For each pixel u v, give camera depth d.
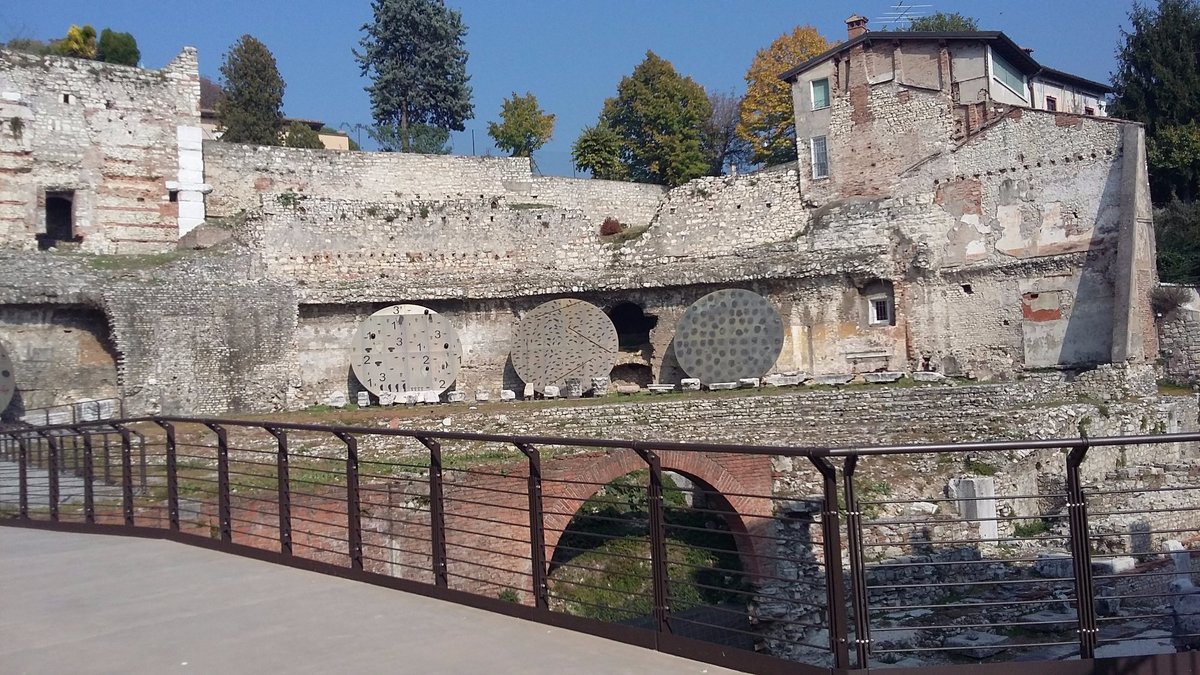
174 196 41.62
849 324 40.84
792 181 43.81
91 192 39.69
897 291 40.59
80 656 9.50
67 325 34.09
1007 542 26.17
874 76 42.31
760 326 38.91
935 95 41.00
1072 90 49.28
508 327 42.22
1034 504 28.52
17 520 17.98
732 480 26.75
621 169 67.38
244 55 67.12
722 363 39.41
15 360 32.88
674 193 44.25
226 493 14.77
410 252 41.88
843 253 40.91
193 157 42.00
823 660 22.61
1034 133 38.62
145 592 11.98
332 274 40.47
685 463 26.14
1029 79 45.16
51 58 39.09
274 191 44.50
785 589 25.03
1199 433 8.52
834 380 37.28
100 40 62.72
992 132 39.66
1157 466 28.09
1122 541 25.78
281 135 64.88
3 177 37.75
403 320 40.12
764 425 32.78
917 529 26.48
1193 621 19.95
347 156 45.97
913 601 23.28
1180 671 8.60
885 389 33.59
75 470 21.53
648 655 9.11
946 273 40.25
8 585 12.60
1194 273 44.84
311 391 39.47
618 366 42.88
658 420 32.84
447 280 41.31
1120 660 8.52
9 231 37.81
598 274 42.53
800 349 41.41
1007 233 39.09
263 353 37.41
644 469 28.09
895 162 41.78
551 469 25.36
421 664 8.95
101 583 12.55
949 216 40.41
